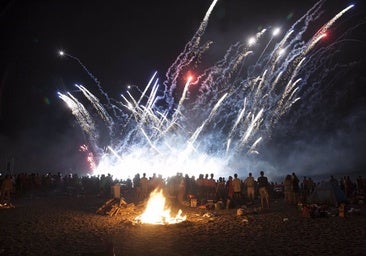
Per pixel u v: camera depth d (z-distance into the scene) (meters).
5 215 17.17
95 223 14.76
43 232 12.73
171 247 10.24
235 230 12.61
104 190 28.05
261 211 17.30
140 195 23.73
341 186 24.08
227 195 21.34
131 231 12.88
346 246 9.57
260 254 9.15
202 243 10.67
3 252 9.73
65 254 9.57
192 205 20.78
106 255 8.14
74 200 25.17
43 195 29.41
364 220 13.54
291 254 9.02
